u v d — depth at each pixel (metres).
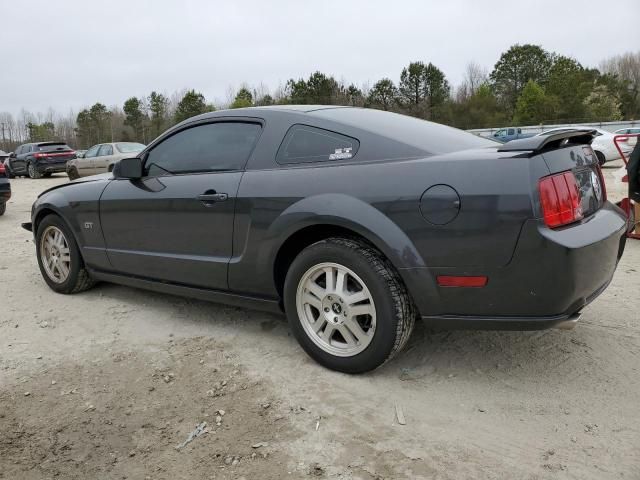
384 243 2.66
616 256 2.85
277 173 3.11
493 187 2.46
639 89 63.50
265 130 3.29
